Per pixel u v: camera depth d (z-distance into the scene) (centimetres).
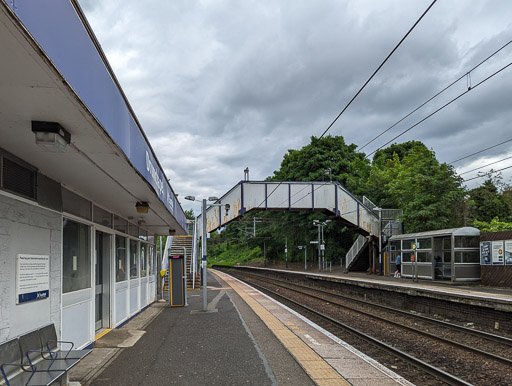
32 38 220
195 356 741
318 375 614
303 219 5184
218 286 2688
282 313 1304
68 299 686
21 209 504
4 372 425
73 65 290
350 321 1362
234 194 2958
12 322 476
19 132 394
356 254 3644
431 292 1505
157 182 740
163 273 1850
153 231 1619
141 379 604
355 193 4622
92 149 448
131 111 498
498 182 4469
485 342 1004
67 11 278
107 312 1007
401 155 6456
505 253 1878
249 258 7944
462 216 3181
